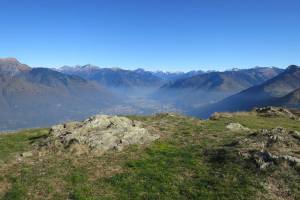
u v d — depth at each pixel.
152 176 33.78
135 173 34.56
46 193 30.95
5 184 33.09
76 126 49.09
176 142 44.00
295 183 30.08
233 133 48.12
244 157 35.03
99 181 33.22
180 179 33.06
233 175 32.50
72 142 42.09
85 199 29.48
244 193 29.36
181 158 38.00
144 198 29.81
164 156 38.91
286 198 28.44
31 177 33.97
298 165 32.03
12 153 41.97
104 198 29.77
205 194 29.81
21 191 31.12
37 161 38.47
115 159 38.41
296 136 40.28
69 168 36.06
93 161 37.94
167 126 53.41
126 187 31.80
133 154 39.78
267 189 29.77
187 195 30.05
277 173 31.66
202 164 36.00
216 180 31.94
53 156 39.72
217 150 38.50
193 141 44.06
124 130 45.28
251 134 44.12
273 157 33.41
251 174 32.22
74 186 32.12
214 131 49.66
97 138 42.53
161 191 30.97
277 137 39.44
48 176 34.12
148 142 43.78
